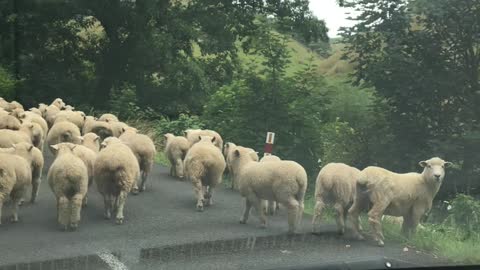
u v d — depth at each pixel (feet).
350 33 53.67
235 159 33.45
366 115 57.67
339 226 27.27
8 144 35.86
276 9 84.99
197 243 24.73
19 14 86.38
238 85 58.80
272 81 55.52
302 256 22.70
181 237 25.98
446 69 50.90
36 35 89.76
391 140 52.80
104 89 90.38
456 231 31.81
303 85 56.49
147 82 89.45
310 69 57.36
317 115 54.75
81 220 29.35
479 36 50.60
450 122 50.67
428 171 26.48
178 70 85.76
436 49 51.03
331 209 33.01
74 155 28.17
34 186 32.83
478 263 22.94
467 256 24.07
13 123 41.65
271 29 68.39
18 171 27.81
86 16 89.92
